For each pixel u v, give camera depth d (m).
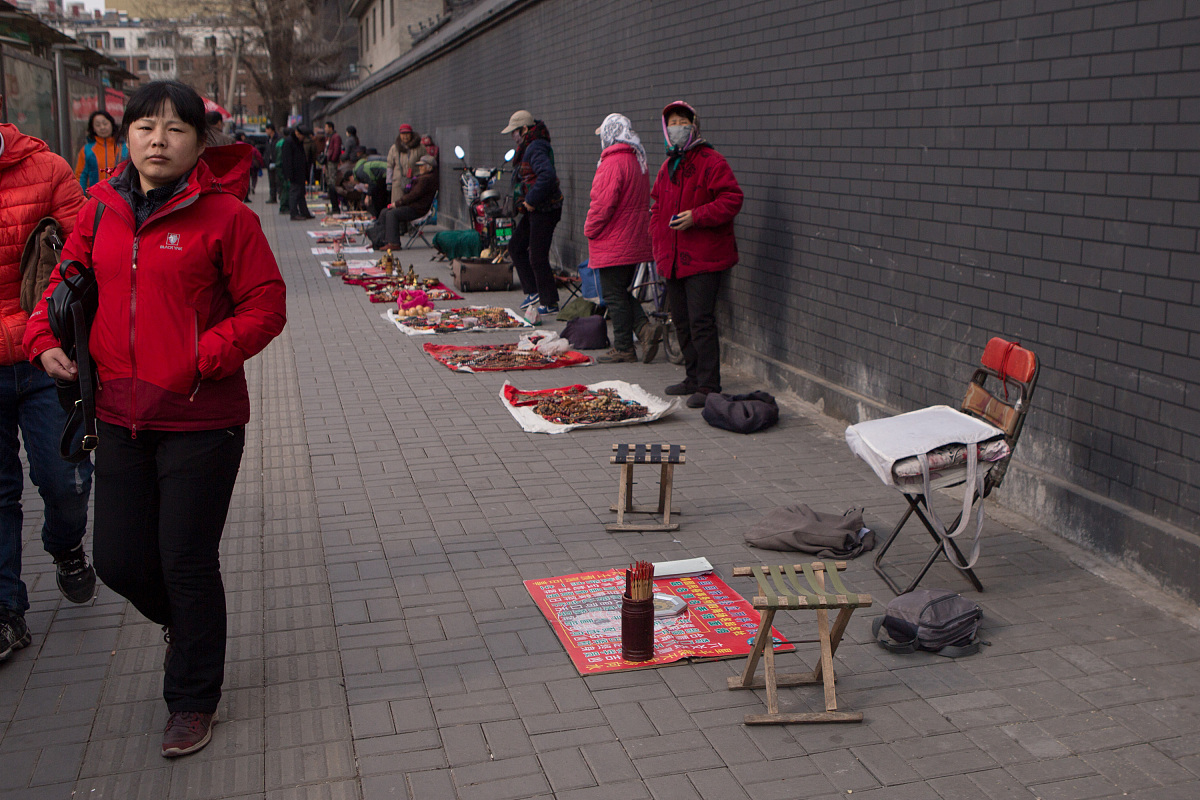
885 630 3.90
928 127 5.78
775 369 7.80
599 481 5.79
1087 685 3.58
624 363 8.94
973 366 5.53
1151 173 4.25
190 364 3.03
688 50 9.16
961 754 3.18
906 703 3.48
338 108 49.31
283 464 6.12
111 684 3.65
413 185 17.06
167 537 3.13
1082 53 4.59
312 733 3.32
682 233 7.26
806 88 7.15
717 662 3.78
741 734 3.30
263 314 3.09
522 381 8.23
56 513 4.02
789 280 7.60
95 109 17.03
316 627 4.05
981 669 3.70
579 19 12.43
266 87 57.19
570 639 3.92
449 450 6.38
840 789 3.00
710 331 7.36
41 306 3.19
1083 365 4.71
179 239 3.00
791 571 3.55
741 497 5.52
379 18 45.22
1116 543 4.50
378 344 9.75
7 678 3.69
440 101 22.89
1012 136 5.09
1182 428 4.18
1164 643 3.85
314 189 33.44
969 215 5.46
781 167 7.61
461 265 13.09
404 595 4.34
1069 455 4.84
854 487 5.67
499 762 3.15
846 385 6.89
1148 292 4.31
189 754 3.20
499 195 15.48
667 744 3.24
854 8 6.48
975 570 4.53
